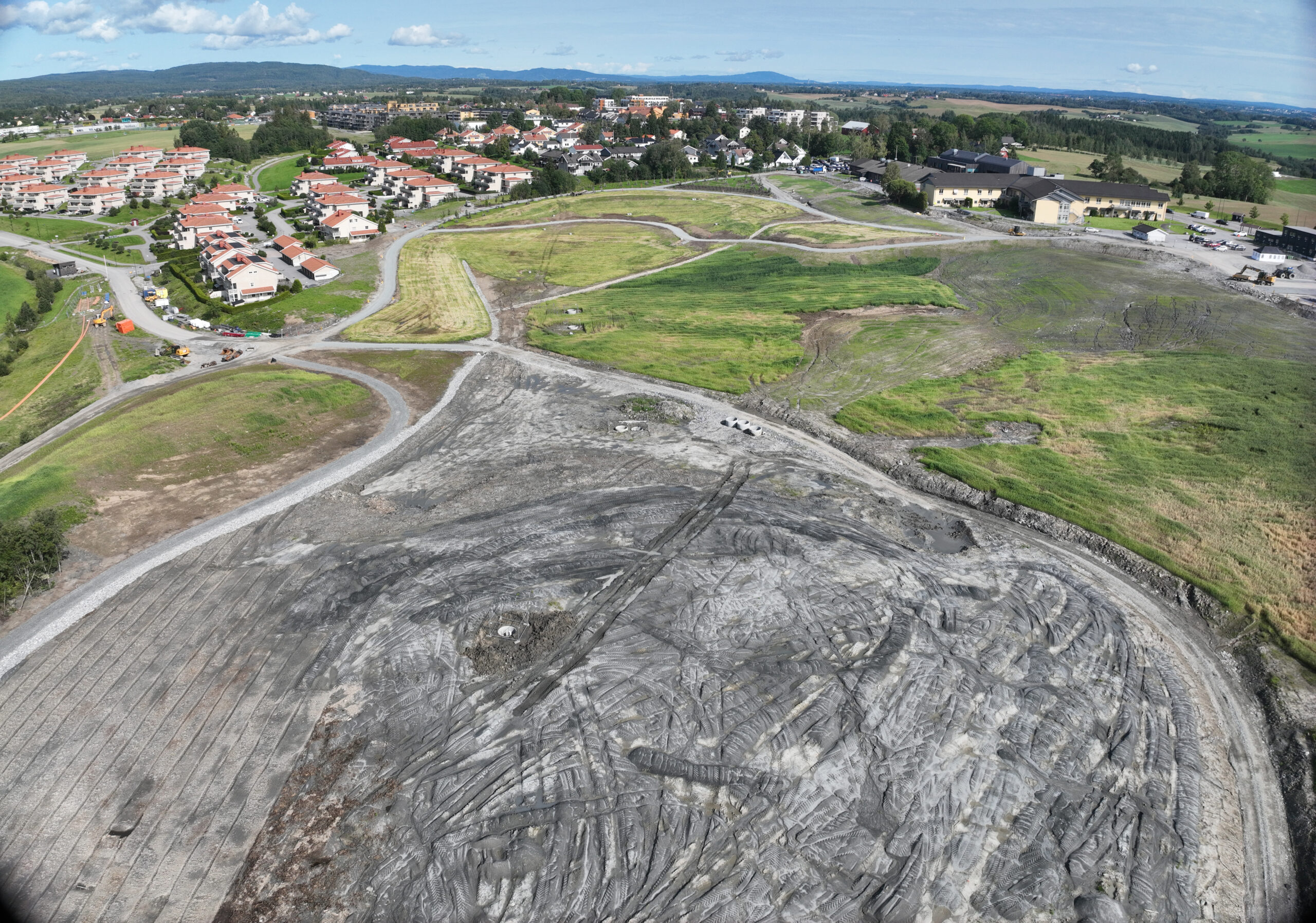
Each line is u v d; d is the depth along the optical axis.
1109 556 42.56
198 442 54.12
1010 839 26.50
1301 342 71.88
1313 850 26.11
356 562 41.28
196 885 25.23
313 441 56.44
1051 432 56.06
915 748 29.67
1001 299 87.56
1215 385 62.59
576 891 24.78
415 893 24.94
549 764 29.05
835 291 91.44
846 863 25.62
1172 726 31.38
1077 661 34.50
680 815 27.06
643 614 36.91
